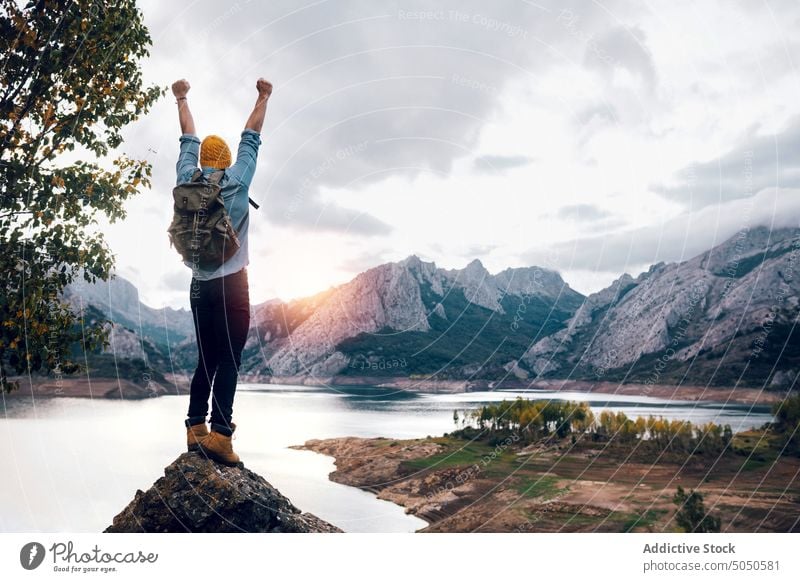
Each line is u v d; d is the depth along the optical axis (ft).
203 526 13.37
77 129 22.57
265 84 13.71
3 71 21.91
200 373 13.17
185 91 13.82
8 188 21.27
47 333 21.21
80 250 21.83
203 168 12.78
